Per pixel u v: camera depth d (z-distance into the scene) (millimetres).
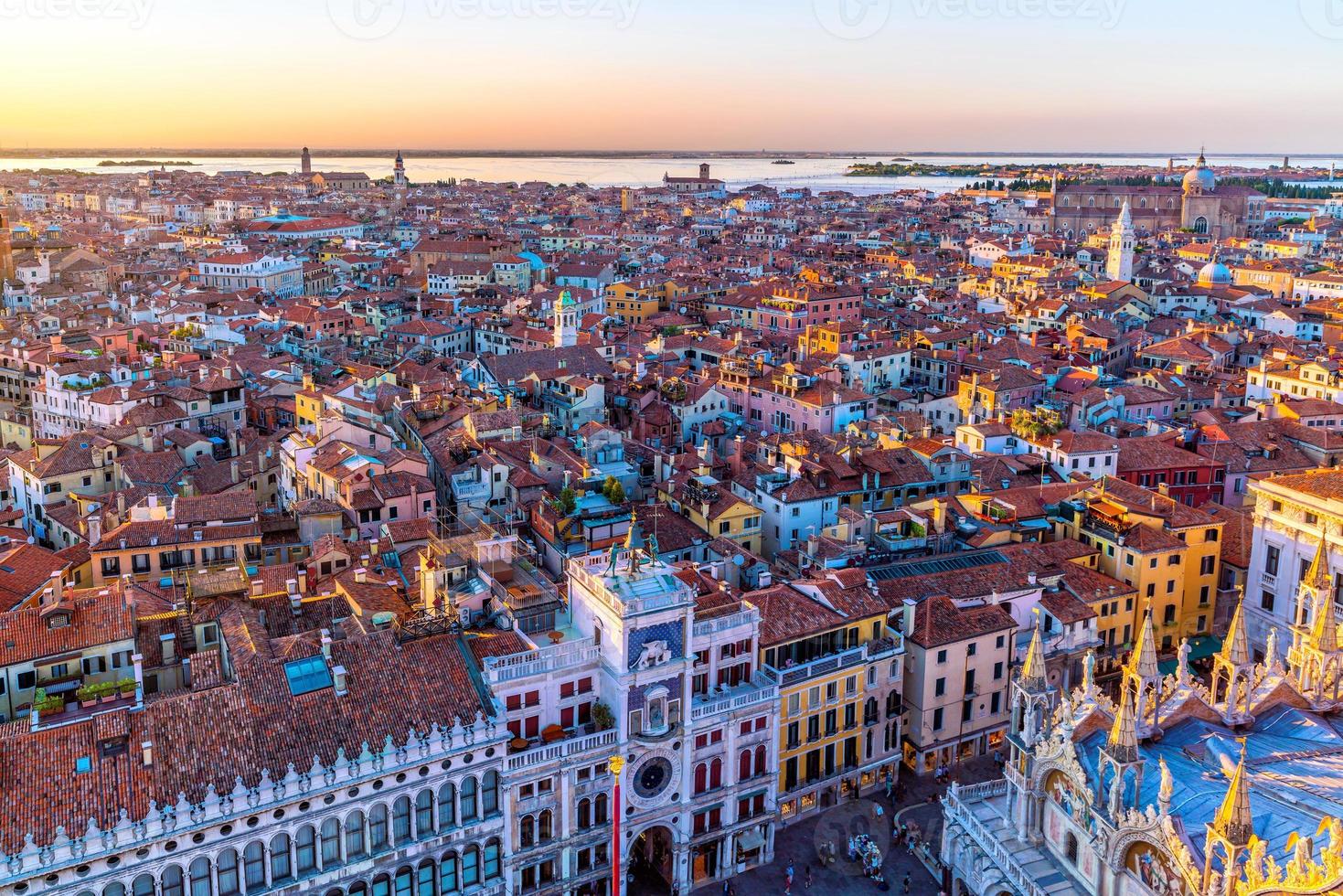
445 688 79500
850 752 98812
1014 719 78500
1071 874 72312
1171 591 121500
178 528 115500
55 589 90188
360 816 73938
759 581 109438
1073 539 127188
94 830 64625
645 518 124750
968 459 147625
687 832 87188
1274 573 119000
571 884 83562
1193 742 73625
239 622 87000
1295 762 69875
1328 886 49062
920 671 100188
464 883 79000
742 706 88500
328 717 75500
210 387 178000
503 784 78750
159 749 70562
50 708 73750
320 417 149750
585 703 85000
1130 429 183125
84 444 150000
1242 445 163625
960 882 82625
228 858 69562
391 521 121375
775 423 199375
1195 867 59688
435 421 162500
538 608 90188
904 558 115812
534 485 137000
